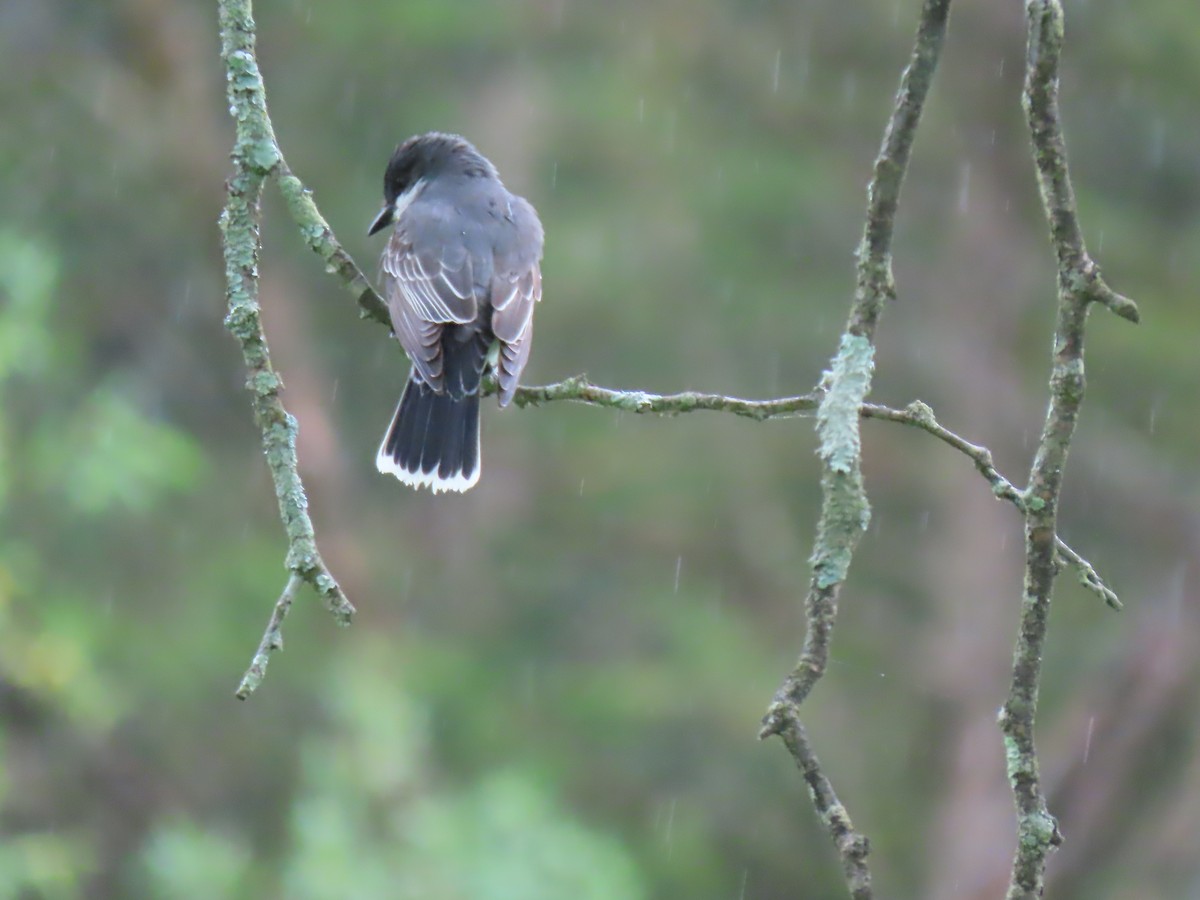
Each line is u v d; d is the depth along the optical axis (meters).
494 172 8.02
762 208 17.30
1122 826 15.12
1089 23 17.50
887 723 16.17
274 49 17.80
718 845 15.36
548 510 17.06
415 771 11.29
